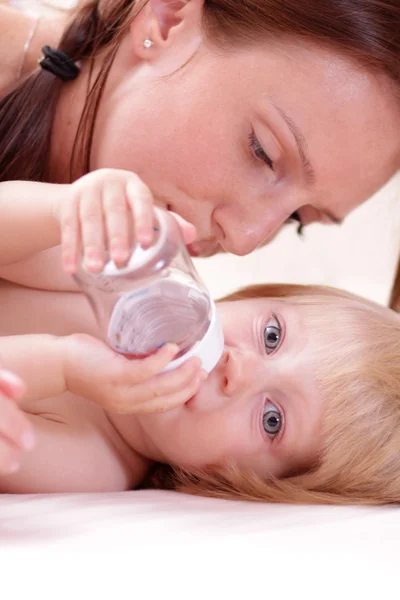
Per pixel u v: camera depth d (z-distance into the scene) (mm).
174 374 902
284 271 2361
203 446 1106
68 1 1565
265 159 1067
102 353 897
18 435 670
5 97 1192
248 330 1160
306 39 1035
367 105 1036
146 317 850
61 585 552
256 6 1060
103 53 1167
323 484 1138
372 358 1188
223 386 1098
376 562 665
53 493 991
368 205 2369
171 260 844
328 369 1156
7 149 1166
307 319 1208
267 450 1130
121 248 770
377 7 1036
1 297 1166
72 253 805
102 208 802
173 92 1089
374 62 1029
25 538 664
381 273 2400
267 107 1038
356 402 1149
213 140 1068
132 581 574
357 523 845
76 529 714
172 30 1105
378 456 1136
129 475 1165
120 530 724
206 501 995
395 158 1103
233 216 1102
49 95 1174
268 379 1122
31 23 1305
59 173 1233
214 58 1074
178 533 730
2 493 997
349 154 1052
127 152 1112
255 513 900
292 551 685
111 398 898
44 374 903
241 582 592
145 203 797
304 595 576
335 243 2389
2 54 1278
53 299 1181
